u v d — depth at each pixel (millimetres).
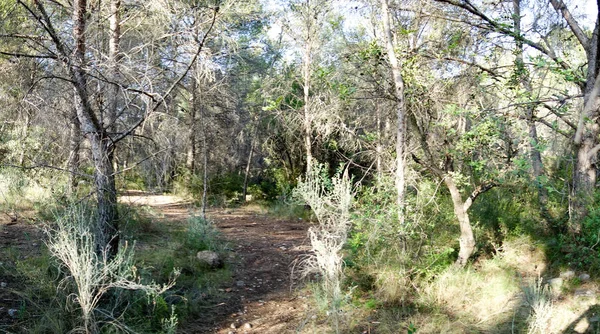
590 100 6578
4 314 4891
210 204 18344
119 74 5750
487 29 7906
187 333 5398
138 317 5121
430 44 7969
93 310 4824
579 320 5125
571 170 7992
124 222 7215
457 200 6668
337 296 5281
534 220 7480
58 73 5891
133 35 7516
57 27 6711
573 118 8172
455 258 7051
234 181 22625
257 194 21641
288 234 11961
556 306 5500
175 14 5957
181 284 6582
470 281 6312
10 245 6879
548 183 6984
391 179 7160
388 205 6711
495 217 7840
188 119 10828
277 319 5926
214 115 16344
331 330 5438
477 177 7863
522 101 6320
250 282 7410
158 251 7609
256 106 20672
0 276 5711
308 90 14836
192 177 19297
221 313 6105
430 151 7289
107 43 7043
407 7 7906
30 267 5488
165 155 7141
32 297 5145
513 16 7785
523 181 6922
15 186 8820
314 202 6258
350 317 5680
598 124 6930
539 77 7914
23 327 4590
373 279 6418
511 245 7113
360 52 7121
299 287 7164
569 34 9047
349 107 10180
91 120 5594
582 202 6484
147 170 7145
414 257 6508
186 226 10109
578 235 6438
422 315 5711
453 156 6910
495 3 8883
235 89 17828
